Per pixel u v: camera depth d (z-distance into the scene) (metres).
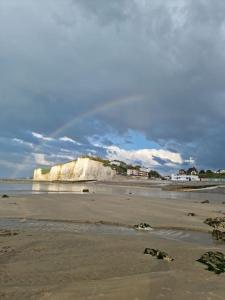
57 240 16.42
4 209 29.70
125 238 17.70
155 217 26.81
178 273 10.95
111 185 133.88
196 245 16.61
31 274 10.97
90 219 25.16
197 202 43.72
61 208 31.08
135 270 11.62
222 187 94.56
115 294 8.81
